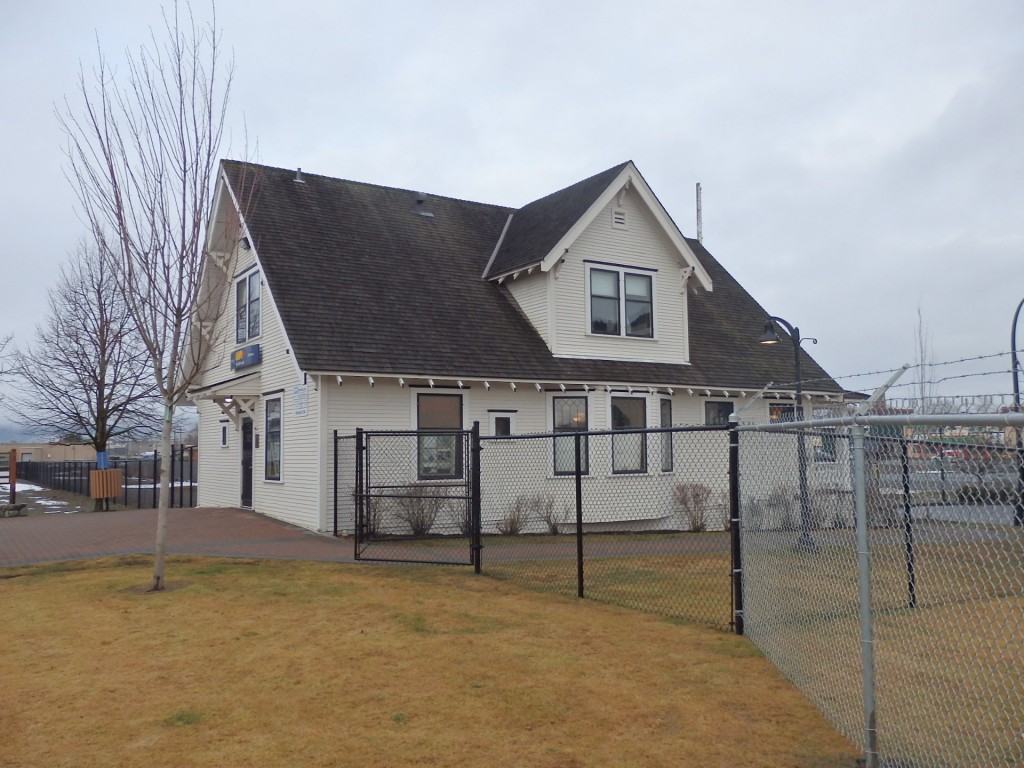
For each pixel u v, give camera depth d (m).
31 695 6.09
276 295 16.28
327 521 15.73
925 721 5.31
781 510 7.97
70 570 11.62
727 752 5.04
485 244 21.36
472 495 11.80
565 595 9.97
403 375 16.03
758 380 21.66
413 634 7.88
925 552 6.55
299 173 20.25
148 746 5.14
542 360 18.28
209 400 22.86
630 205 20.19
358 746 5.12
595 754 5.01
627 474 18.94
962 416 3.69
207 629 8.06
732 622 8.39
